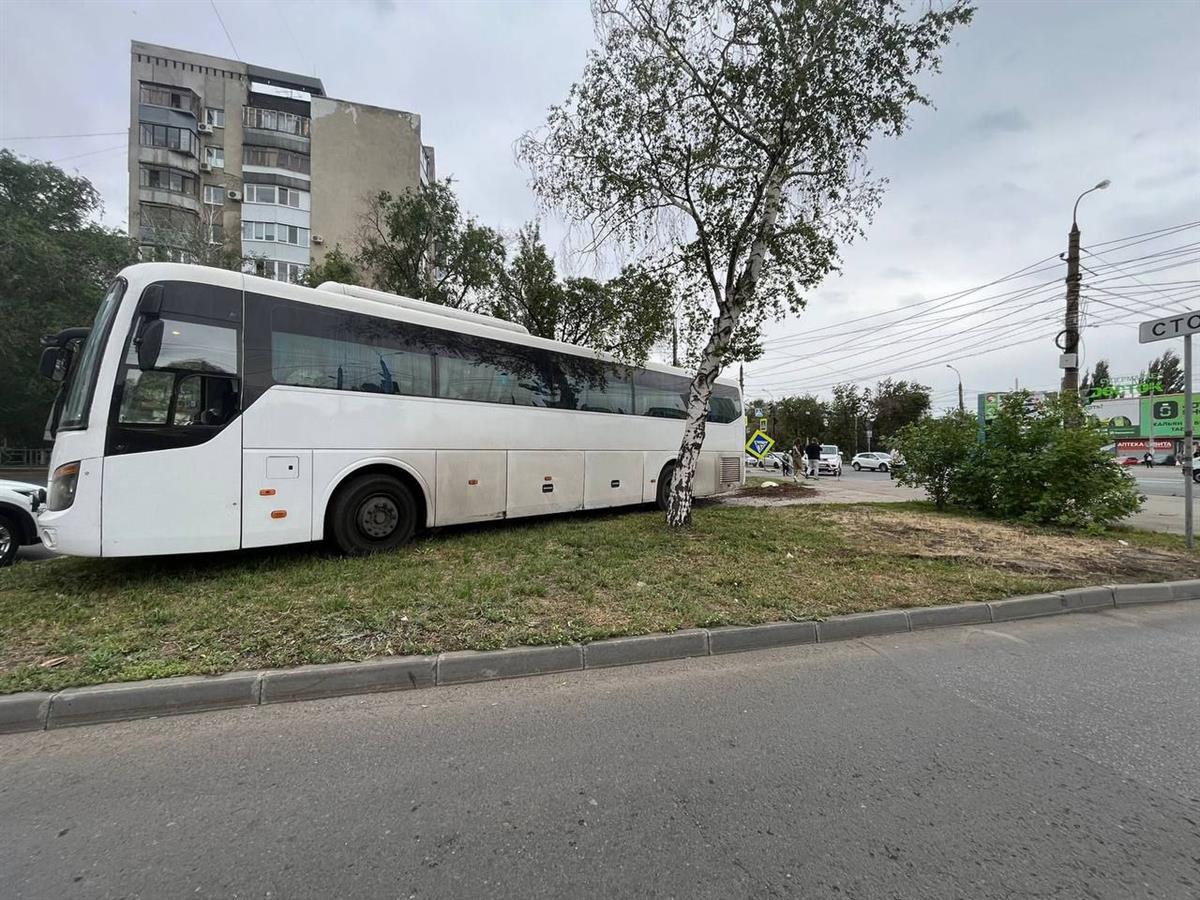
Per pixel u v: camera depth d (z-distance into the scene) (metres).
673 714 3.65
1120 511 9.90
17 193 23.84
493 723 3.51
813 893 2.18
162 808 2.69
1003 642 5.05
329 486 6.73
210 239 26.92
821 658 4.62
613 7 7.77
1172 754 3.22
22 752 3.17
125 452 5.47
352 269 19.25
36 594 5.37
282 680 3.78
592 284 15.56
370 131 38.28
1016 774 3.00
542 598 5.36
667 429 11.42
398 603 5.02
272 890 2.19
